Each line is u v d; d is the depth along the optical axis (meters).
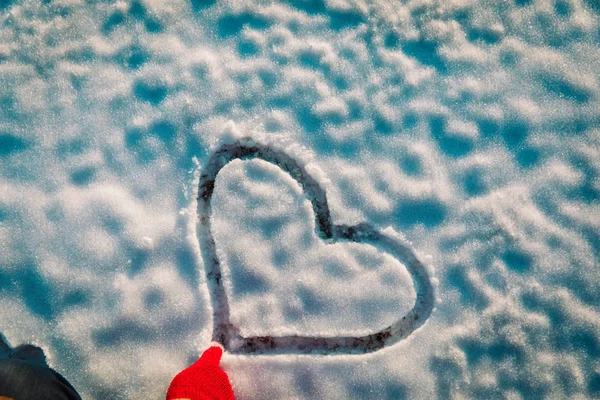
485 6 0.92
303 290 0.90
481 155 0.92
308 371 0.89
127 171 0.91
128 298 0.90
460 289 0.90
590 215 0.91
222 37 0.92
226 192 0.90
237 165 0.91
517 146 0.92
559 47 0.92
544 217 0.91
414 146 0.92
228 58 0.92
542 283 0.90
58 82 0.92
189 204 0.90
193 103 0.92
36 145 0.91
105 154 0.91
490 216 0.91
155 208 0.91
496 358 0.90
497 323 0.90
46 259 0.90
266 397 0.89
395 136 0.92
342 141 0.92
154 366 0.89
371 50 0.92
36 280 0.90
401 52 0.92
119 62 0.92
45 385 0.85
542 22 0.92
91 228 0.90
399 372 0.89
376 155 0.92
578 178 0.91
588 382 0.89
